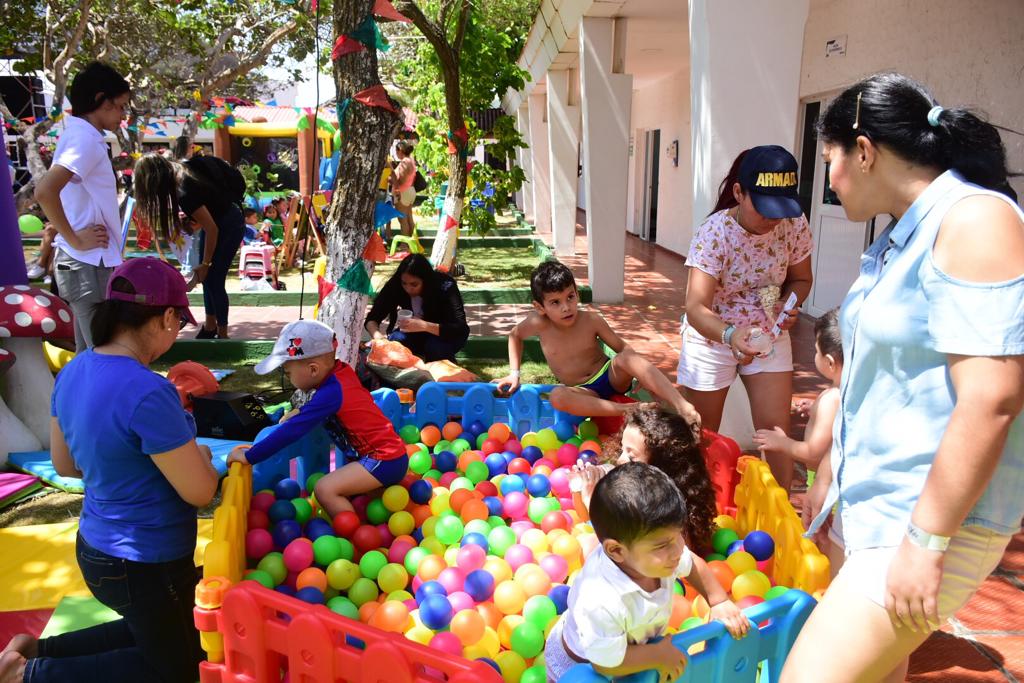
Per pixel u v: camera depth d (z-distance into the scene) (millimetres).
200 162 7895
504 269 13672
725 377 4086
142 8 15844
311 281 12930
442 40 9914
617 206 10531
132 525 2662
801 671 2049
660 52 12539
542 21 13477
